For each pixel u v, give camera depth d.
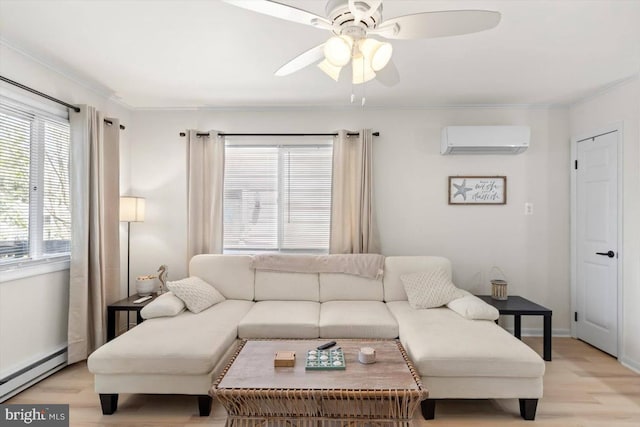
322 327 2.76
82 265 2.92
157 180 3.88
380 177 3.79
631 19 2.09
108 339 3.15
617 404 2.39
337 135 3.73
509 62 2.70
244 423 1.79
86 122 2.95
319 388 1.77
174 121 3.88
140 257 3.89
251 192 3.88
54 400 2.41
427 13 1.45
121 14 2.08
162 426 2.14
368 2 1.37
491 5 1.95
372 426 1.81
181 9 2.03
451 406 2.40
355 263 3.46
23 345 2.54
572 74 2.93
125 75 2.98
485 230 3.77
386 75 2.03
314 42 2.41
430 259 3.50
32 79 2.62
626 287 3.04
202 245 3.79
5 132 2.45
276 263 3.49
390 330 2.74
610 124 3.20
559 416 2.25
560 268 3.74
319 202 3.85
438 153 3.78
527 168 3.75
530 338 3.65
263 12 1.47
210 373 2.23
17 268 2.51
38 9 2.02
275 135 3.82
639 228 2.92
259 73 2.94
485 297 3.50
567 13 2.03
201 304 3.02
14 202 2.53
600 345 3.31
